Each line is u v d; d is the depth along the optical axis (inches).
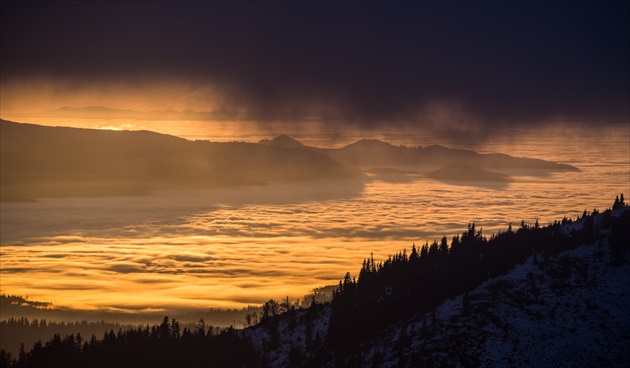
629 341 5118.1
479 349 5226.4
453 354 5216.5
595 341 5162.4
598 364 4985.2
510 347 5211.6
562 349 5142.7
